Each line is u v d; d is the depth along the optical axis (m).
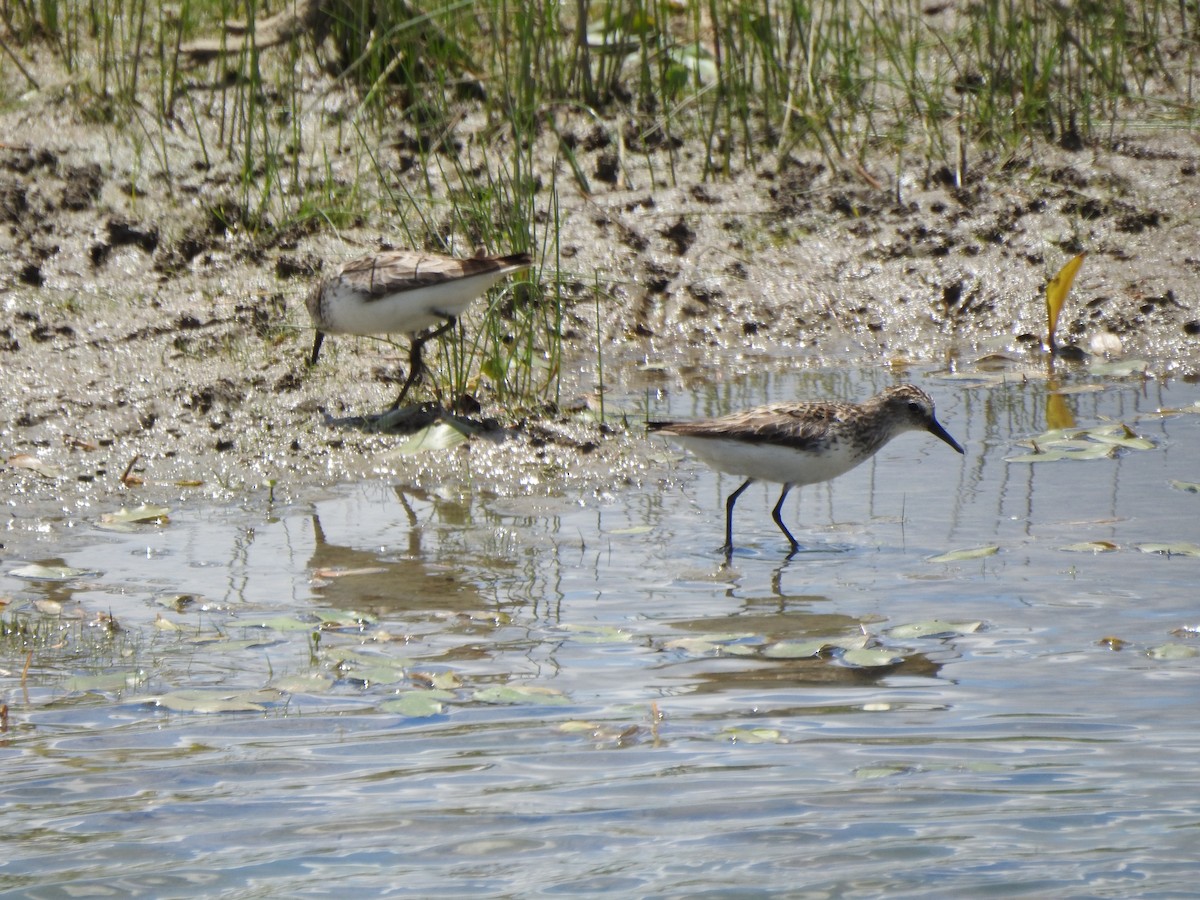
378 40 17.58
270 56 18.17
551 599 9.66
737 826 6.87
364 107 17.31
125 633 9.02
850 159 17.78
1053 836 6.84
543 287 15.58
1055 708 7.99
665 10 18.89
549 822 6.93
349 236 15.73
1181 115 18.48
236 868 6.51
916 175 17.53
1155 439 12.80
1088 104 18.03
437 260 13.08
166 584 9.88
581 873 6.54
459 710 7.98
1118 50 19.23
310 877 6.47
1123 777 7.30
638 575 10.12
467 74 17.95
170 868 6.50
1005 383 14.46
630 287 15.97
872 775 7.31
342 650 8.72
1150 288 15.98
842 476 12.26
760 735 7.69
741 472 10.94
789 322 15.84
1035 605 9.42
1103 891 6.44
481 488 12.05
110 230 15.44
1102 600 9.48
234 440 12.68
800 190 17.30
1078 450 12.42
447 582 9.95
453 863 6.58
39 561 10.32
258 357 14.02
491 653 8.76
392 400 13.54
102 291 14.87
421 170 16.72
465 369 14.03
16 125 16.77
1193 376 14.55
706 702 8.10
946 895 6.37
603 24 19.09
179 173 16.31
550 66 18.30
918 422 11.36
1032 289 16.08
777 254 16.59
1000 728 7.77
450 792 7.16
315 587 9.84
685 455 12.74
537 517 11.36
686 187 17.25
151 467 12.19
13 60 17.42
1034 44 18.36
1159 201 17.03
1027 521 11.02
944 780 7.28
